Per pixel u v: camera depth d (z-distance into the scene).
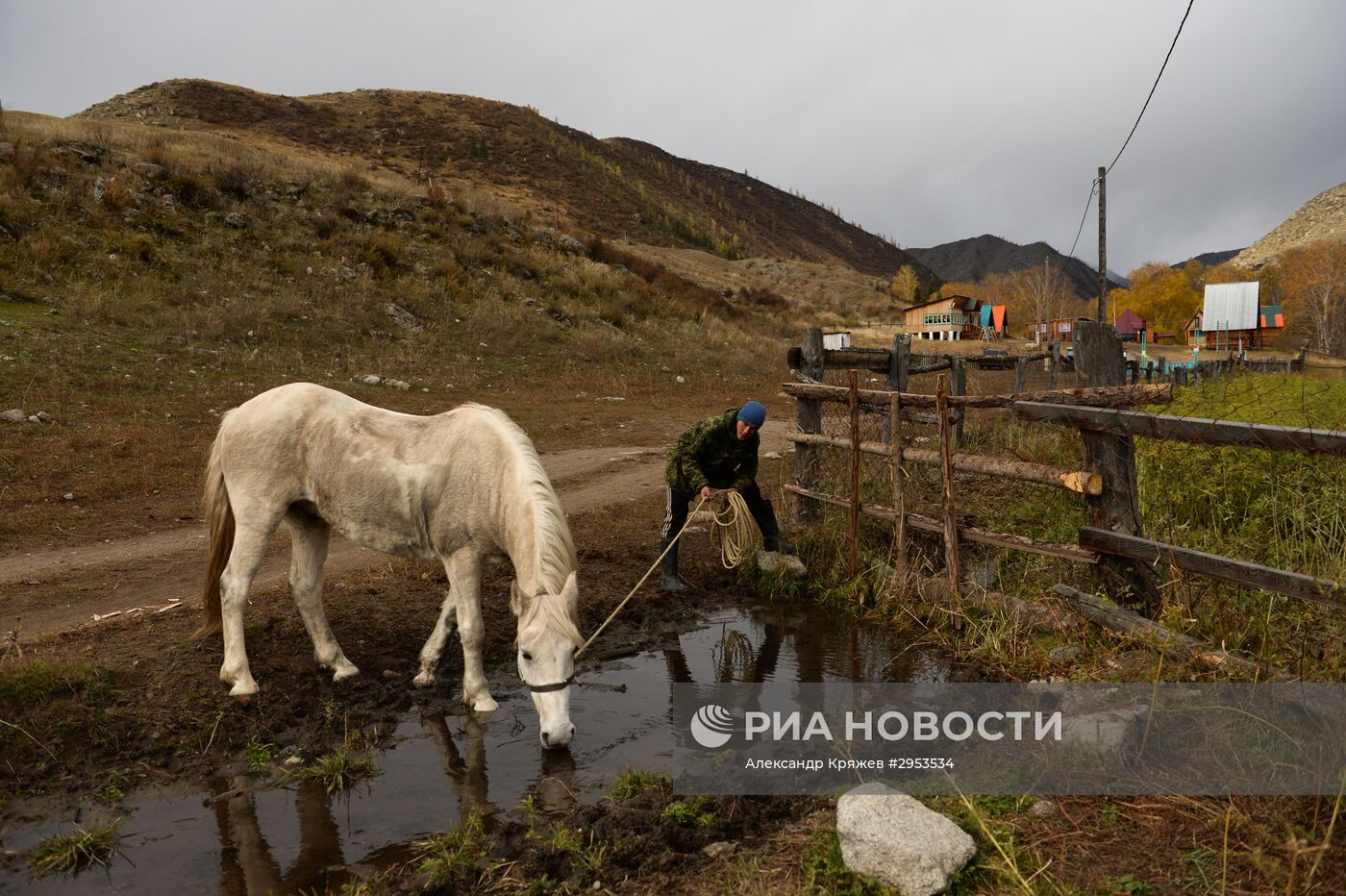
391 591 6.32
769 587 6.55
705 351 26.02
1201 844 2.88
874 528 7.24
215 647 5.11
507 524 4.31
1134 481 4.92
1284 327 58.69
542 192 84.75
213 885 3.16
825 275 97.31
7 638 5.29
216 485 4.79
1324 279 70.88
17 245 17.39
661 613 6.12
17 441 10.05
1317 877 2.60
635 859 3.14
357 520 4.61
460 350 20.05
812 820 3.34
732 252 111.75
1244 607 4.55
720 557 7.33
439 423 4.64
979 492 8.11
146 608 5.93
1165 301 86.88
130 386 13.06
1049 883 2.76
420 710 4.64
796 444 7.73
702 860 3.13
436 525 4.52
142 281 18.00
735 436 6.26
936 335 55.00
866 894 2.79
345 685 4.83
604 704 4.71
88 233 19.20
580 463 11.95
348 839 3.45
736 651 5.48
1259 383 7.46
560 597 3.80
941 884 2.73
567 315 25.03
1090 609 4.80
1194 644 4.09
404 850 3.37
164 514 8.54
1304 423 5.89
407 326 20.53
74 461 9.74
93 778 3.89
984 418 11.98
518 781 3.89
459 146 88.62
